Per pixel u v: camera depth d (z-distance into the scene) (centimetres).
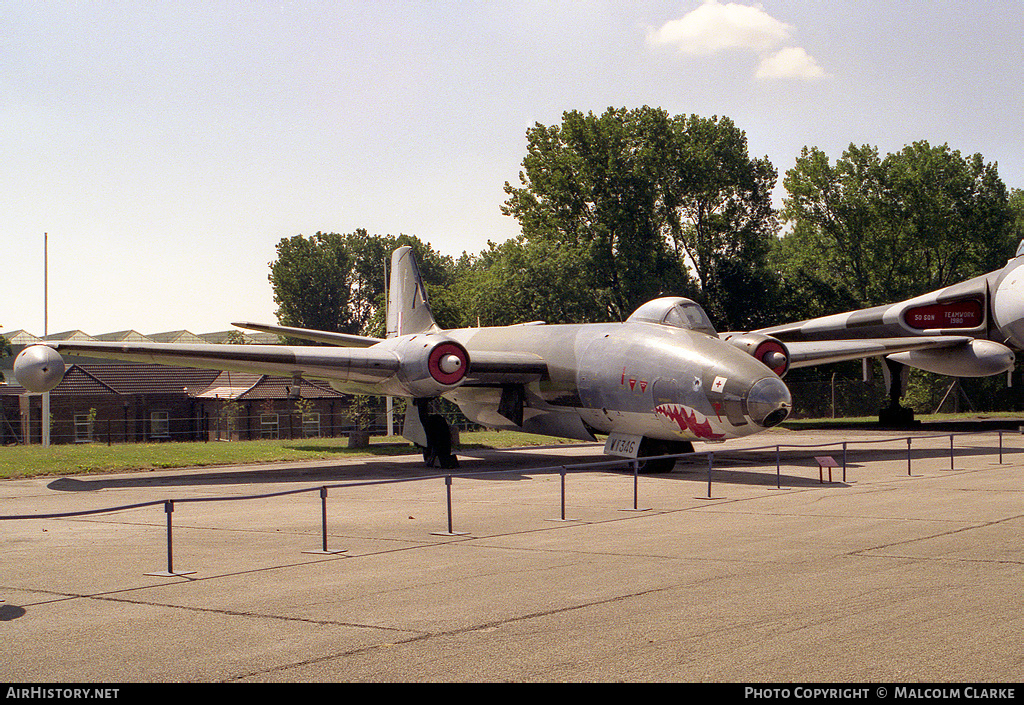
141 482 1922
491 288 5041
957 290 2941
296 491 1063
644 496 1603
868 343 2666
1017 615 739
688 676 600
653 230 5656
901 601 791
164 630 732
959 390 5141
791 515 1338
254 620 760
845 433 3369
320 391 4981
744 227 5772
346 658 653
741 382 1694
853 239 6250
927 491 1616
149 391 4950
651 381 1864
